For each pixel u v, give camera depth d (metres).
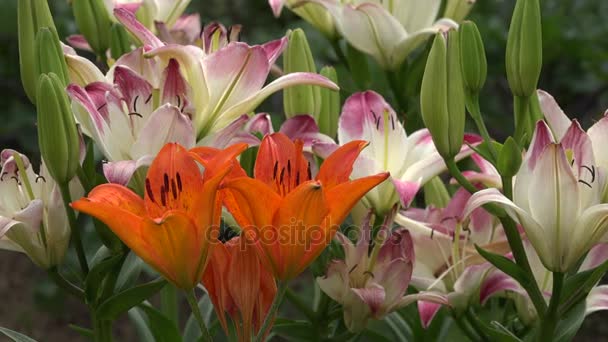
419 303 1.57
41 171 1.47
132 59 1.48
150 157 1.42
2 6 3.16
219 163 1.33
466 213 1.42
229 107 1.48
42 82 1.40
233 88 1.47
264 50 1.47
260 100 1.47
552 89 2.86
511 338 1.48
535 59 1.47
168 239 1.30
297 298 1.57
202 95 1.46
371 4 1.64
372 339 1.60
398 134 1.56
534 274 1.56
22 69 1.50
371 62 1.88
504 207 1.44
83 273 1.47
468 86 1.49
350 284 1.53
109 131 1.45
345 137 1.57
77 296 1.48
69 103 1.42
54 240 1.46
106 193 1.33
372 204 1.54
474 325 1.54
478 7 2.80
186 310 2.89
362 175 1.53
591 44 2.60
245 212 1.32
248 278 1.37
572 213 1.41
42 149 1.42
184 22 1.77
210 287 1.38
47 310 3.32
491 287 1.54
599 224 1.40
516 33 1.47
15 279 3.52
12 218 1.44
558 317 1.47
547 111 1.50
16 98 3.29
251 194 1.30
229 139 1.46
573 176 1.39
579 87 2.71
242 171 1.34
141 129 1.44
